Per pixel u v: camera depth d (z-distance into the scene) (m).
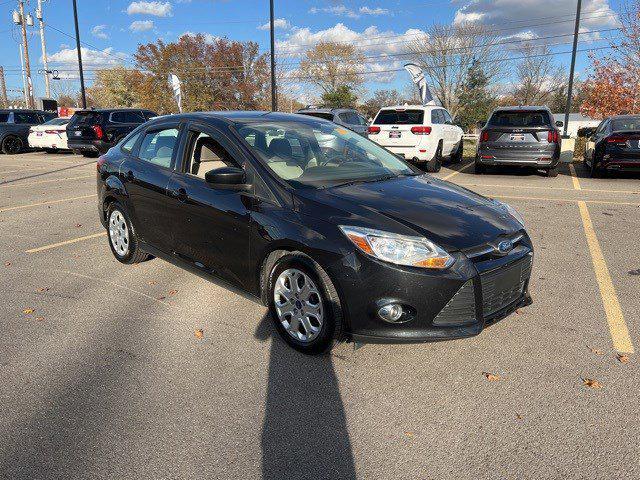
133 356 3.40
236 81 45.81
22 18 37.03
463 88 54.72
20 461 2.41
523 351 3.41
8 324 3.89
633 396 2.88
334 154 4.21
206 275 4.11
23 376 3.16
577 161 15.60
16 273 5.08
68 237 6.51
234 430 2.64
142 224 4.77
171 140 4.52
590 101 22.50
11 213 8.07
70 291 4.57
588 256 5.43
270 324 3.86
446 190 3.84
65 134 19.42
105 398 2.92
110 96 58.28
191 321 3.93
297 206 3.35
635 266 5.10
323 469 2.36
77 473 2.33
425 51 53.69
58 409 2.82
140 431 2.63
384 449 2.49
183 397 2.93
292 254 3.33
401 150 12.35
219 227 3.80
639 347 3.45
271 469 2.36
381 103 73.88
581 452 2.44
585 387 2.98
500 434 2.58
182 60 44.09
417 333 3.00
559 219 7.15
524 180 11.27
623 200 8.53
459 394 2.93
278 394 2.96
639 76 21.05
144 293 4.50
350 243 3.03
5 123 20.39
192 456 2.45
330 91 66.88
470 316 3.10
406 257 2.94
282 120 4.48
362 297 3.00
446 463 2.39
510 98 65.81
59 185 11.21
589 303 4.18
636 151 10.35
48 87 39.44
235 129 4.00
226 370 3.22
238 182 3.54
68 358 3.38
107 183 5.17
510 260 3.25
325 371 3.20
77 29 25.17
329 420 2.72
